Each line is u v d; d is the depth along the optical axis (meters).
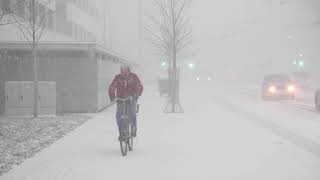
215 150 15.66
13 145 16.81
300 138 18.45
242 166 12.99
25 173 12.16
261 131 20.58
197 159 14.07
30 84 27.78
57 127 22.02
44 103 28.09
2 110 29.02
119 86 15.38
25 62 29.72
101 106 31.86
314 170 12.48
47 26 43.47
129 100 15.25
